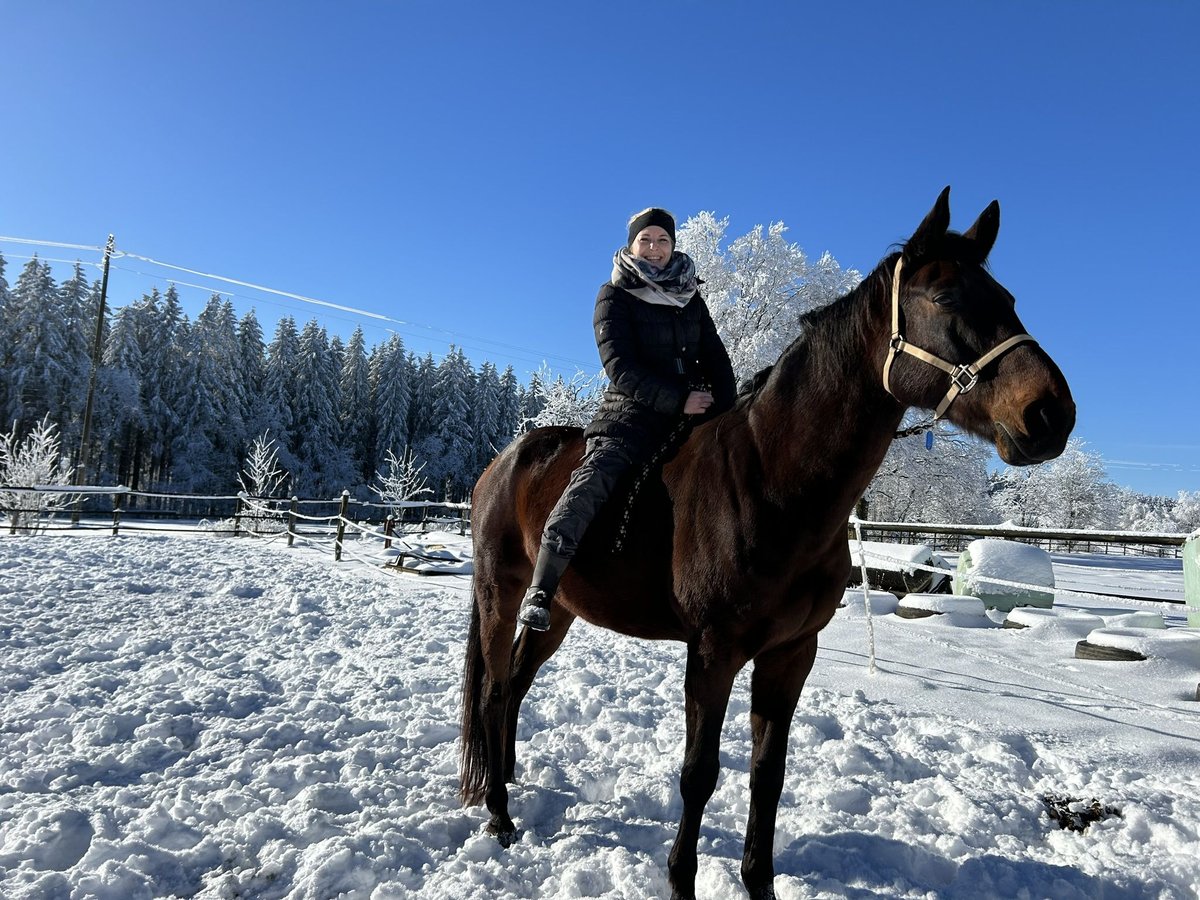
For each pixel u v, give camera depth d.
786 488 2.20
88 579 8.37
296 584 9.12
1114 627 5.98
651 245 2.78
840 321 2.23
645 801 3.09
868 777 3.36
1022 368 1.80
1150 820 2.87
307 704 4.23
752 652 2.28
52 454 18.44
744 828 2.92
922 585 9.15
